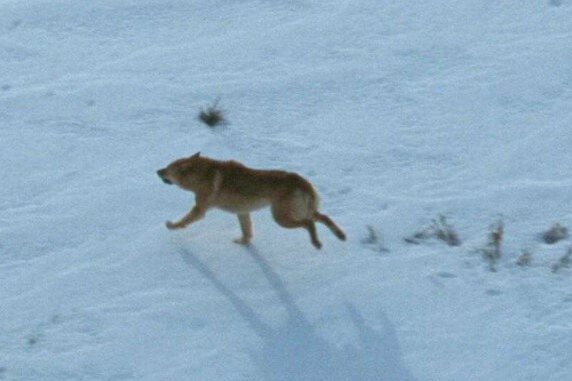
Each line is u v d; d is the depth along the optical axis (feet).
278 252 48.91
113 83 62.95
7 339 44.06
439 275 47.50
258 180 46.70
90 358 42.96
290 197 46.32
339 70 64.49
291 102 61.41
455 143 57.52
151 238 49.85
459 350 43.32
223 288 46.73
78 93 61.98
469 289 46.65
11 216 51.62
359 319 44.91
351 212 51.78
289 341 43.75
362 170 55.21
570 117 59.62
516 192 53.21
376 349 43.32
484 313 45.27
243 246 49.24
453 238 49.85
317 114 60.29
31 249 49.37
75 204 52.31
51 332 44.42
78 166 55.52
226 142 57.47
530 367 42.45
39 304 45.93
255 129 58.80
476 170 55.26
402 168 55.42
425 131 58.59
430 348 43.42
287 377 41.98
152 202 52.37
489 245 49.01
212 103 61.16
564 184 53.78
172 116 59.93
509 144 57.31
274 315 45.16
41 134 58.23
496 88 62.44
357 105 61.11
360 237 49.90
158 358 42.96
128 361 42.83
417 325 44.62
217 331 44.32
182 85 63.00
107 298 46.24
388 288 46.60
